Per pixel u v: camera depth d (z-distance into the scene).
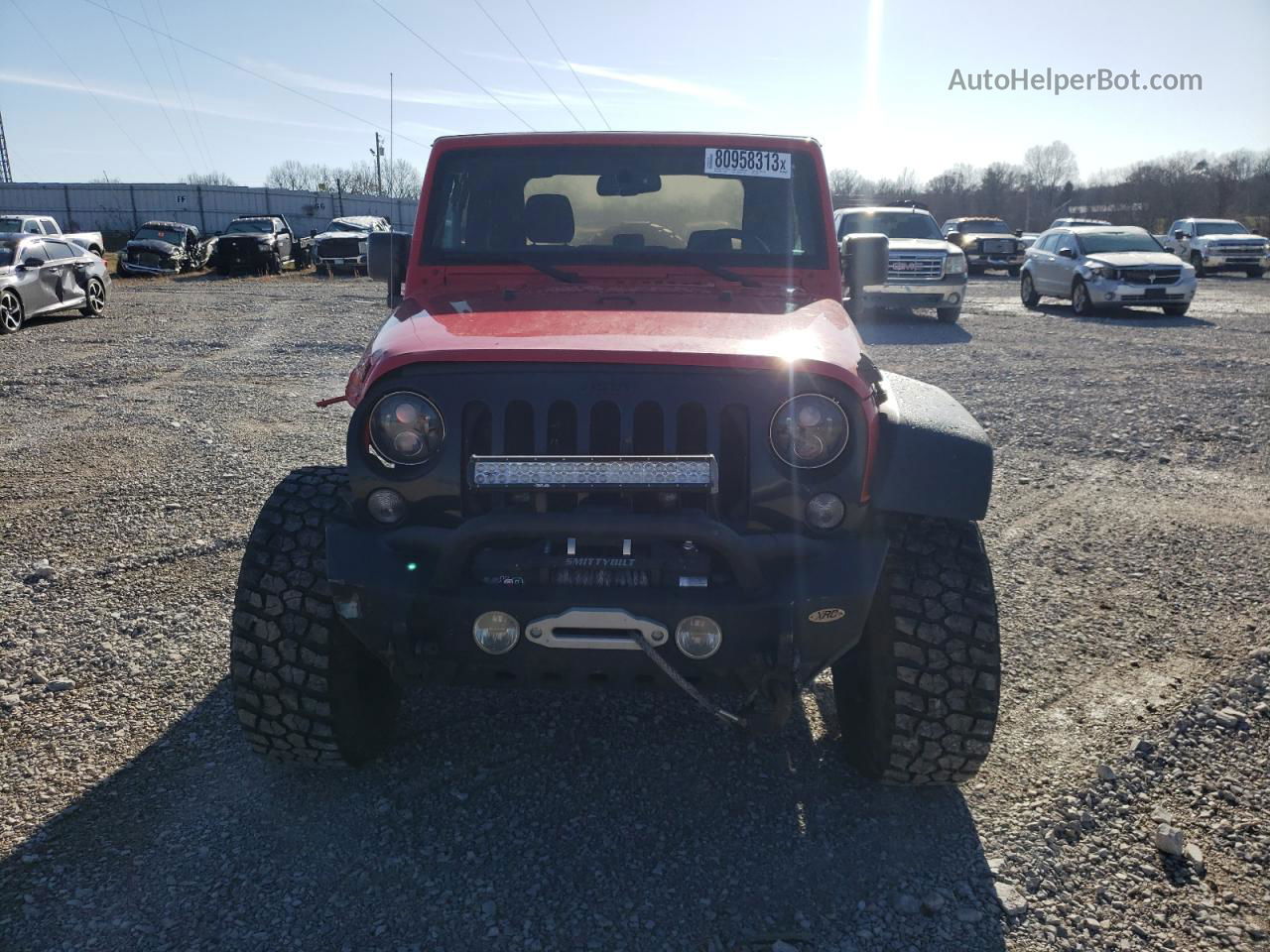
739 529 2.69
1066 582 4.91
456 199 3.95
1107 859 2.85
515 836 2.95
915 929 2.59
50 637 4.21
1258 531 5.69
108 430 8.12
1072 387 10.33
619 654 2.71
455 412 2.68
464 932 2.56
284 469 6.91
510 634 2.67
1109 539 5.53
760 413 2.66
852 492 2.67
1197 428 8.30
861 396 2.67
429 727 3.57
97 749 3.38
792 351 2.73
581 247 3.92
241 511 5.95
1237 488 6.58
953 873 2.79
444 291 3.80
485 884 2.74
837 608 2.66
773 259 3.86
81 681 3.83
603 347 2.71
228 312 18.03
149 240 30.33
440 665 2.76
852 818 3.05
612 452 2.72
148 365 11.64
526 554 2.66
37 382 10.44
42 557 5.14
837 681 3.33
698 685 2.76
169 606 4.54
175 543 5.37
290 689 2.97
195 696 3.74
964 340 14.52
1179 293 17.83
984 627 2.86
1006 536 5.58
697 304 3.40
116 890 2.69
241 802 3.10
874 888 2.74
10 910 2.60
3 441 7.73
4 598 4.60
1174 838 2.88
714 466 2.57
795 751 3.43
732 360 2.66
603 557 2.66
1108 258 18.23
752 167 3.94
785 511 2.67
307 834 2.95
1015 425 8.45
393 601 2.69
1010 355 12.79
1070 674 3.94
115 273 30.72
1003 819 3.04
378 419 2.71
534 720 3.62
